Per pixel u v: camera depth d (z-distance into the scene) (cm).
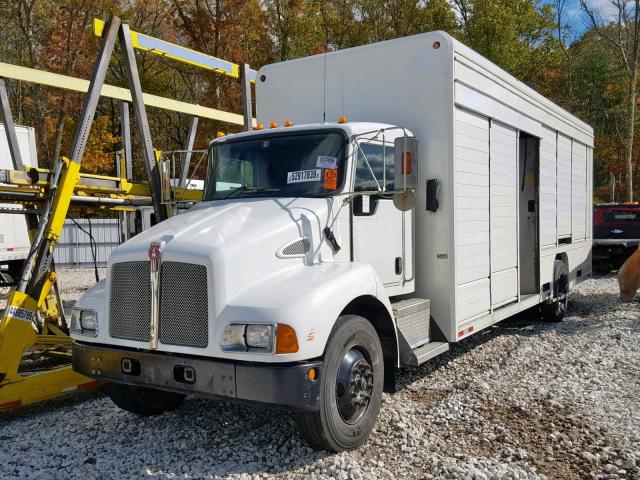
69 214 757
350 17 3734
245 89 823
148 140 681
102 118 3114
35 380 557
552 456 441
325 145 526
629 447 454
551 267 938
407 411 539
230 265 413
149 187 711
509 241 753
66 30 3081
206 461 439
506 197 741
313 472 416
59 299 744
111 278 450
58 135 2956
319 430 422
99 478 412
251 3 3170
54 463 439
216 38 3138
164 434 498
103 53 636
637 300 1165
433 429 498
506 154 740
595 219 1680
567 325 964
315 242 479
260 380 391
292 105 682
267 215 476
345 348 443
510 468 415
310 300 408
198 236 435
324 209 492
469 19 3403
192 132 824
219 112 866
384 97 618
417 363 529
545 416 527
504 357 746
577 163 1100
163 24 3481
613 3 2958
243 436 489
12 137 682
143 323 435
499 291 718
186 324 416
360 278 461
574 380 638
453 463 423
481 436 480
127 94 758
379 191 506
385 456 444
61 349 679
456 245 590
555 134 957
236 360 400
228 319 402
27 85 3175
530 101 827
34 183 596
